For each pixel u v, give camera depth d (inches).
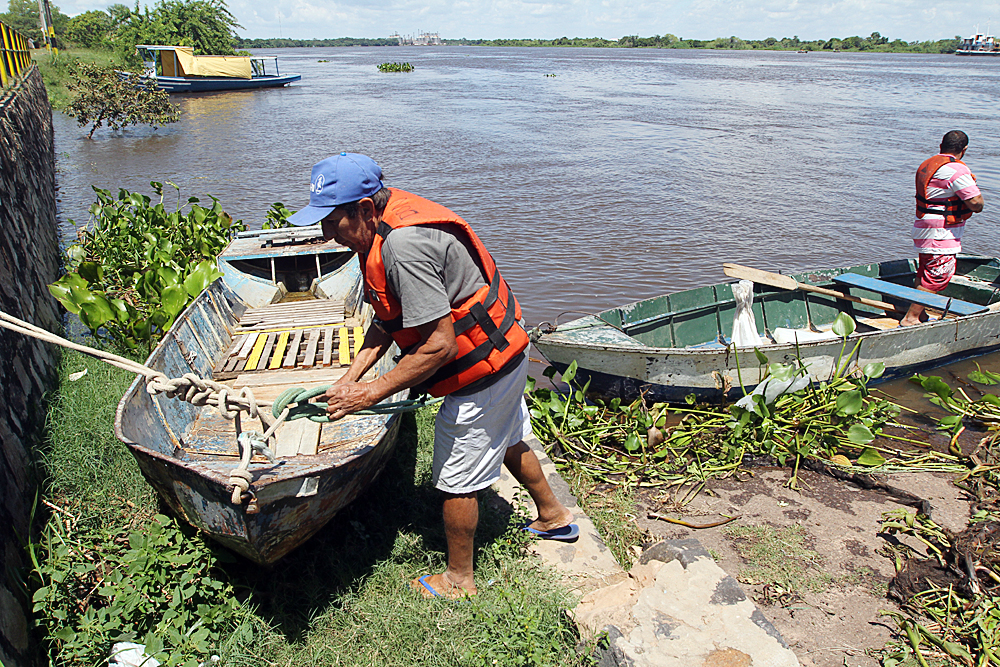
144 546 126.8
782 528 173.0
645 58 4658.0
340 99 1492.4
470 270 106.7
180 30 1947.6
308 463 160.1
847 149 834.8
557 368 235.3
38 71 882.8
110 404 185.9
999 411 232.7
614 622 113.3
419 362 103.9
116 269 307.7
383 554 140.4
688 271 409.1
